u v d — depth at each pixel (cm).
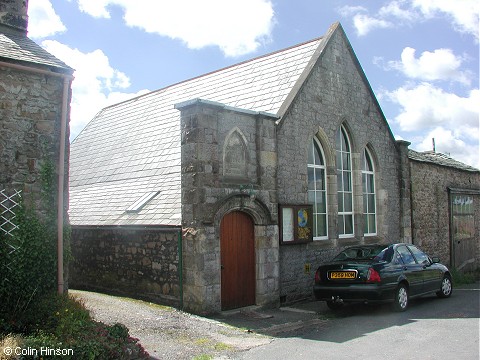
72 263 1564
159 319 1025
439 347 828
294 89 1395
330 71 1541
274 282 1257
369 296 1098
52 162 921
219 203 1124
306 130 1418
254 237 1241
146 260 1257
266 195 1247
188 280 1115
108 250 1407
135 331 922
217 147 1141
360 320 1080
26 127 896
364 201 1698
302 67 1486
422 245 1948
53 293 891
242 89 1590
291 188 1346
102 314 1039
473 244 2381
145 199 1380
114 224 1330
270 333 958
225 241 1170
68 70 941
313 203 1460
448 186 2192
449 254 2147
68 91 950
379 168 1752
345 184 1612
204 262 1091
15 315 828
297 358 776
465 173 2377
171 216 1195
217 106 1132
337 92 1564
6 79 880
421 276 1266
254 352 814
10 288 851
